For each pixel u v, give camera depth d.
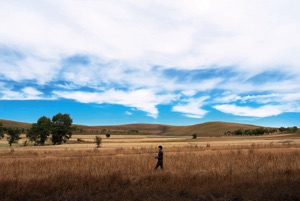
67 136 99.19
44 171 14.43
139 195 8.55
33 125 96.00
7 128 89.25
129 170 14.40
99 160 18.70
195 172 13.35
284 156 20.70
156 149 45.03
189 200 8.27
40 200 8.41
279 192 8.63
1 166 16.66
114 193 8.89
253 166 15.10
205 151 38.97
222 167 15.00
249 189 9.07
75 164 16.94
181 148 47.03
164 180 11.40
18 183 10.18
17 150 49.66
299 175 11.84
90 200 8.27
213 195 8.84
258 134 179.38
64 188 9.51
